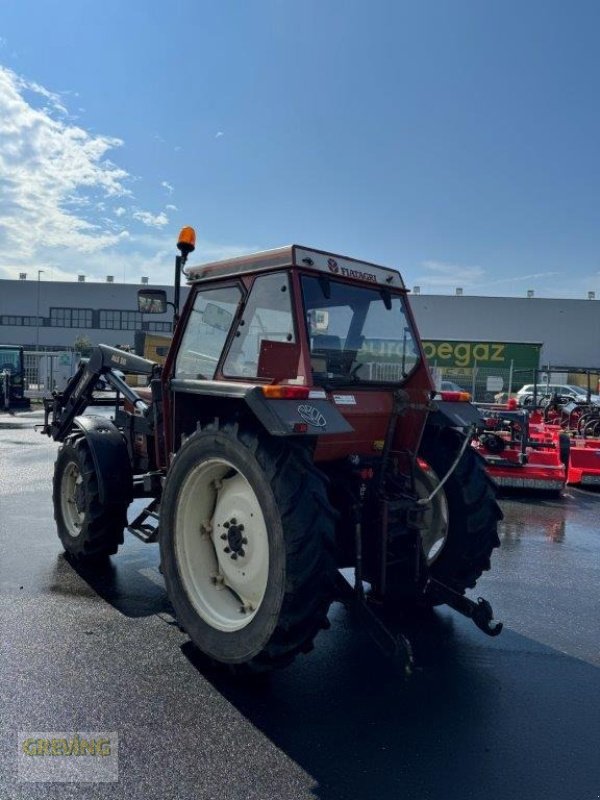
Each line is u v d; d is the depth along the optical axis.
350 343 3.70
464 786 2.45
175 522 3.62
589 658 3.63
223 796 2.35
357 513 3.49
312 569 2.97
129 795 2.35
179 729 2.78
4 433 14.45
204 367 3.94
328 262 3.59
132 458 5.21
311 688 3.21
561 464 8.72
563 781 2.50
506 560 5.56
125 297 57.09
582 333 53.81
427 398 3.86
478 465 4.14
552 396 14.39
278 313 3.49
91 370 5.53
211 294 3.96
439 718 2.95
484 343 27.41
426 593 3.85
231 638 3.21
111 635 3.72
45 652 3.48
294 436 3.23
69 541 5.02
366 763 2.58
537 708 3.06
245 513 3.44
